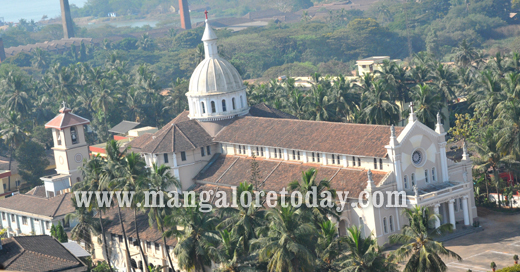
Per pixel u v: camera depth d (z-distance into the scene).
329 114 146.38
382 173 101.94
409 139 102.50
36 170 171.50
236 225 79.94
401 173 101.44
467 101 169.75
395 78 165.88
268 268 72.62
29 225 128.25
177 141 120.25
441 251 68.62
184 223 81.75
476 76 187.25
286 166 112.19
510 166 114.44
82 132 141.88
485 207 114.88
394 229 101.25
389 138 102.81
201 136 123.00
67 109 141.00
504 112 119.12
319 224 82.12
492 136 116.25
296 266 72.56
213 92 125.06
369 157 103.12
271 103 168.12
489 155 113.81
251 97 165.88
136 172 99.56
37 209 126.25
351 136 107.19
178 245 80.75
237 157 120.00
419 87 134.25
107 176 101.56
